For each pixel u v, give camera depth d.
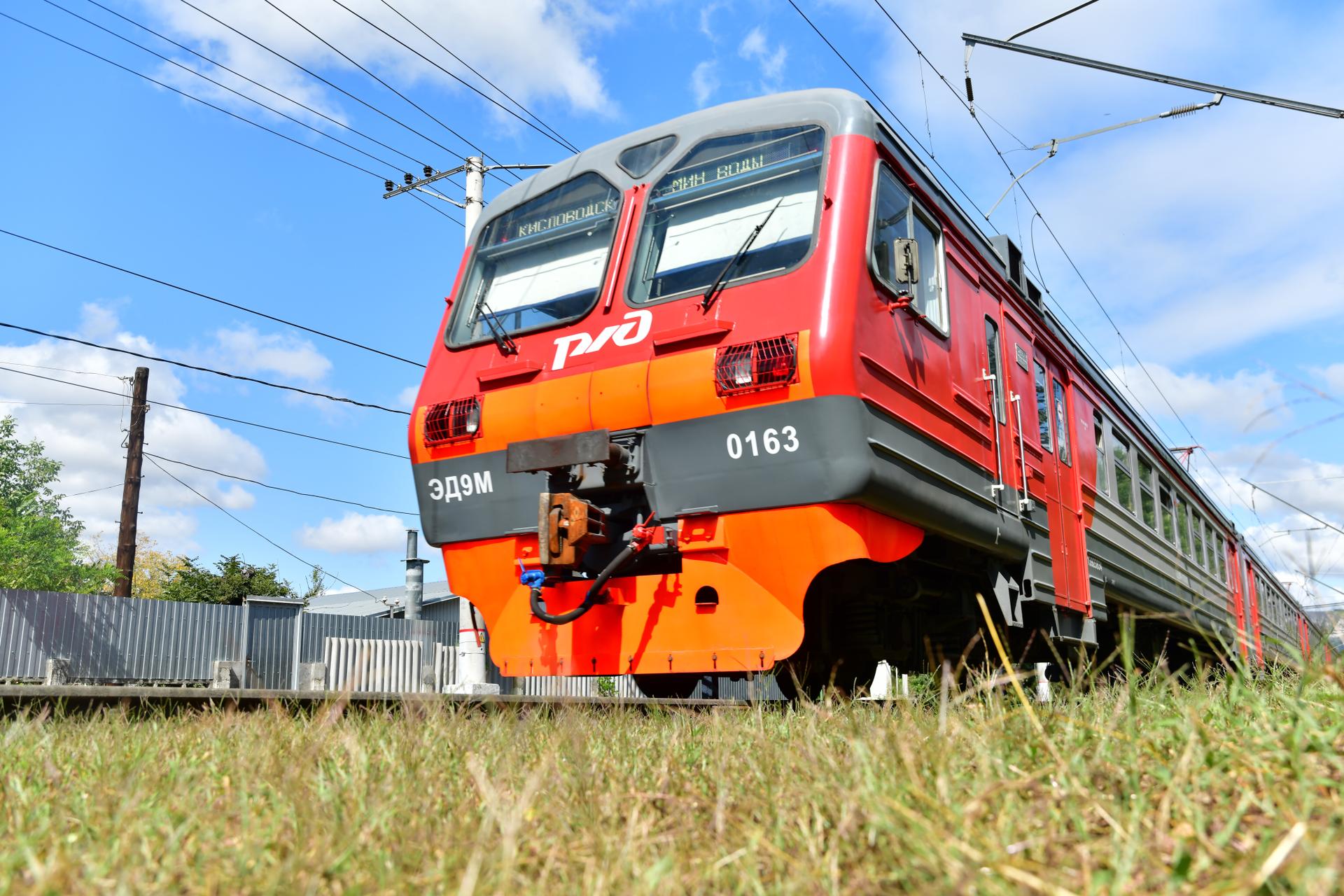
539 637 6.05
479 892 1.71
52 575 30.98
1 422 42.78
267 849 1.95
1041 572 7.45
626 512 5.92
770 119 6.03
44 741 3.06
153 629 14.77
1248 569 17.62
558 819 2.20
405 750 2.96
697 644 5.53
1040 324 8.49
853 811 1.99
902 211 6.11
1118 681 3.70
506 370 6.22
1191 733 2.23
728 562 5.47
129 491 22.31
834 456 5.18
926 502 5.76
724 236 5.89
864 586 6.54
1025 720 2.74
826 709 3.89
